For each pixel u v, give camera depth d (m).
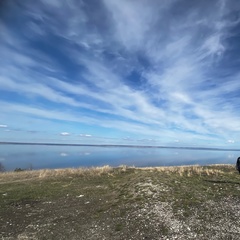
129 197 17.34
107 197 18.58
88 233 12.42
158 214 13.88
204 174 26.08
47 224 13.80
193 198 16.25
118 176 27.55
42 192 20.86
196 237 11.27
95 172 30.61
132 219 13.60
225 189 18.75
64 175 29.45
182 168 29.81
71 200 18.33
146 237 11.56
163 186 18.66
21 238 12.15
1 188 22.72
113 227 12.88
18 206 17.16
